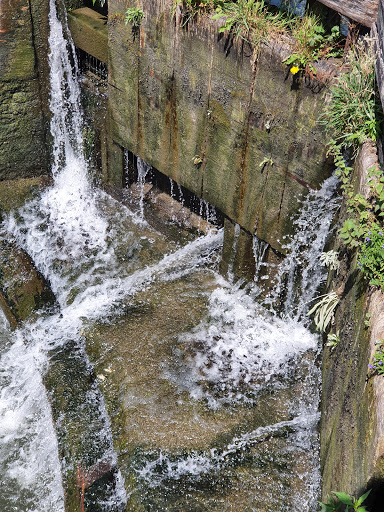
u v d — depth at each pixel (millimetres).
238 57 2602
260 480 2385
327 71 2285
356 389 1723
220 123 2859
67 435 2605
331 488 1873
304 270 2824
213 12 2678
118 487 2422
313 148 2469
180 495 2322
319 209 2596
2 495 2691
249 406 2701
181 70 2939
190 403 2707
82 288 3432
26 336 3246
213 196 3139
